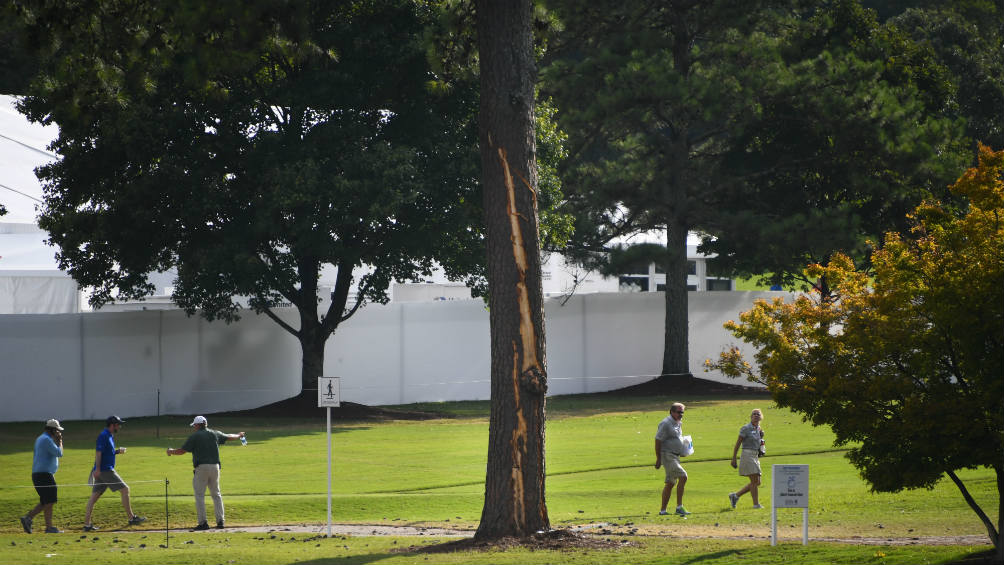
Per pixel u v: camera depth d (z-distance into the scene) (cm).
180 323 6750
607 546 2280
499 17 2556
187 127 5544
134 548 2469
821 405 2236
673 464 2862
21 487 3584
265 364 6988
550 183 6131
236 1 2816
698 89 6850
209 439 2986
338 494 3453
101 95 2981
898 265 2162
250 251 5656
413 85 5756
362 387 7169
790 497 2211
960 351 2083
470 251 5944
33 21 2752
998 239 2078
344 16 5941
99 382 6494
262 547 2461
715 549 2175
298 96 5575
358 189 5400
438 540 2533
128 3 2881
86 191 5859
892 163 7119
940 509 2766
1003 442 1984
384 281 6103
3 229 7306
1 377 6291
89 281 5978
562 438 4956
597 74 7388
